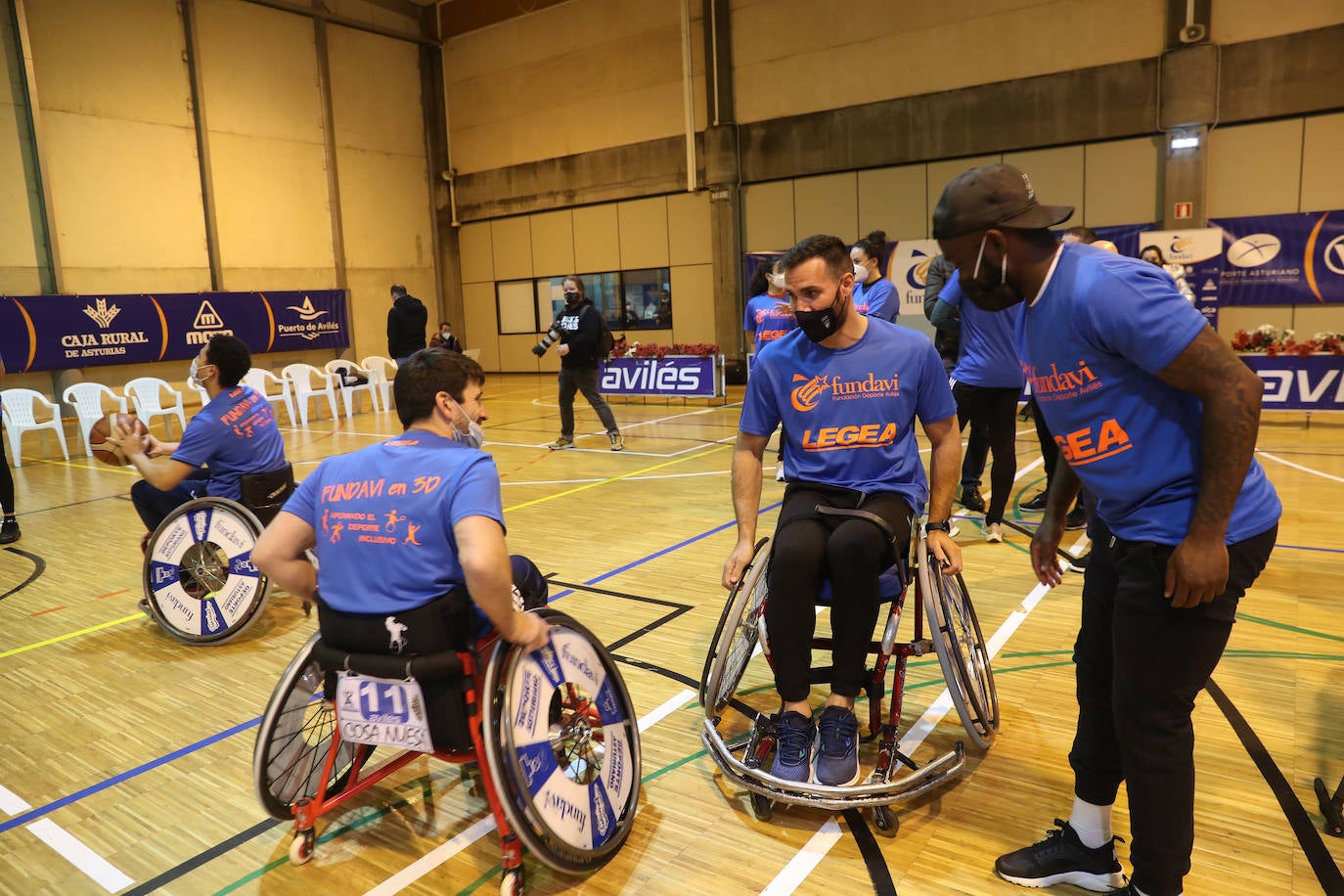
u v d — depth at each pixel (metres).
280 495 3.74
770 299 6.18
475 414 2.09
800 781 2.15
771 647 2.20
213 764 2.63
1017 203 1.54
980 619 3.49
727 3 13.36
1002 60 11.47
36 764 2.65
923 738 2.58
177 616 3.56
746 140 13.59
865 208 12.82
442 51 16.70
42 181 11.38
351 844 2.19
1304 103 9.88
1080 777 1.87
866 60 12.42
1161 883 1.65
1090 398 1.55
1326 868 1.92
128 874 2.10
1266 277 10.40
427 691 1.87
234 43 13.51
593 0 14.66
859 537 2.12
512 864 1.94
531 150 15.91
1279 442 6.95
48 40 11.41
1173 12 10.32
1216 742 2.48
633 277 15.26
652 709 2.83
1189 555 1.45
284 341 14.11
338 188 15.23
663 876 2.00
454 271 17.36
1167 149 10.59
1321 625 3.29
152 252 12.65
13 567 4.85
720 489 6.14
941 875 1.96
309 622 3.83
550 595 4.00
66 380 11.62
